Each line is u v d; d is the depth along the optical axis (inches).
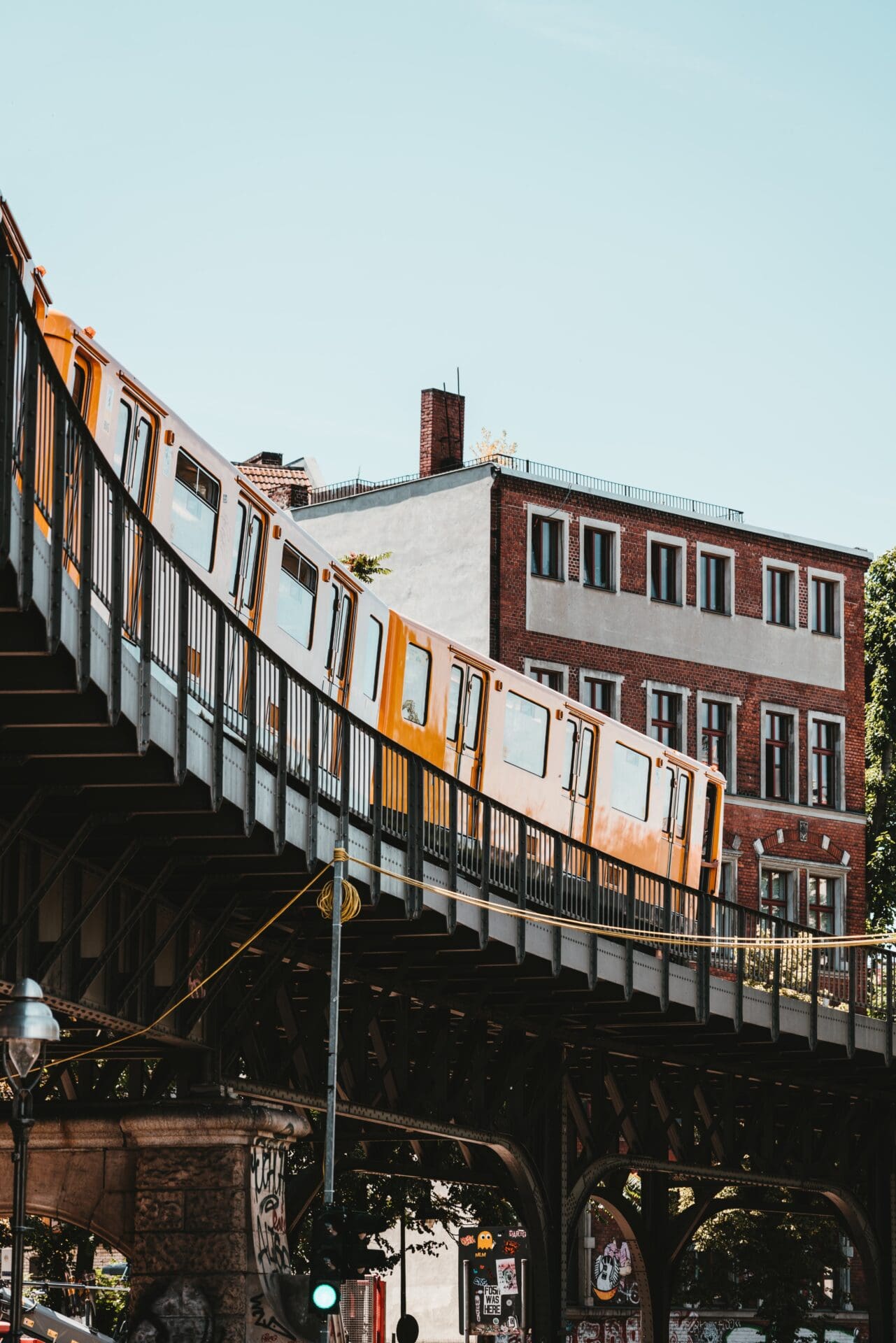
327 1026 1224.8
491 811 1243.8
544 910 1347.2
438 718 1497.3
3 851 804.6
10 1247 1716.3
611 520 2522.1
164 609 854.5
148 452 1065.5
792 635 2699.3
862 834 2733.8
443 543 2461.9
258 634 1196.5
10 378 603.2
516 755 1617.9
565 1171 1519.4
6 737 778.8
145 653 778.8
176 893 1008.2
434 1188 1999.3
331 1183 972.6
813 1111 2003.0
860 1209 1935.3
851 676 2758.4
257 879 1026.7
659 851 1871.3
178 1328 1003.3
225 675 941.8
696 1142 1835.6
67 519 708.0
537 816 1644.9
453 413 2608.3
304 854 992.9
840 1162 1935.3
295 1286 1035.9
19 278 618.5
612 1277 2437.3
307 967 1179.3
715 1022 1562.5
